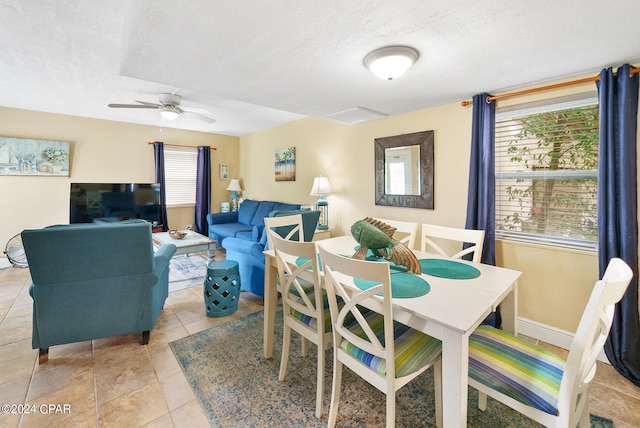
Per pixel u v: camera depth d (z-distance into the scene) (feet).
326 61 6.12
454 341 3.56
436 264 6.06
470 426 4.85
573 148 7.07
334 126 13.30
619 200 6.11
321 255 4.40
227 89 7.92
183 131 18.22
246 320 8.57
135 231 6.26
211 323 8.36
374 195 11.62
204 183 18.84
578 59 6.02
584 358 3.13
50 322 6.15
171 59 6.03
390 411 3.95
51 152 13.93
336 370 4.69
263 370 6.27
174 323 8.34
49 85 10.20
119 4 5.69
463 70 6.60
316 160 14.35
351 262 3.81
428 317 3.70
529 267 7.80
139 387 5.69
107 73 9.13
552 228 7.50
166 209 17.69
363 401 5.40
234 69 6.55
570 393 3.20
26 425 4.75
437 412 4.75
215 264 9.14
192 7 4.27
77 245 5.88
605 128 6.24
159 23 4.69
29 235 5.47
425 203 9.84
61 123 14.25
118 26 6.45
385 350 3.95
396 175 10.69
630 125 5.98
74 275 6.10
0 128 12.89
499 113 8.18
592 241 6.89
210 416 5.00
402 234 10.57
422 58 5.98
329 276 4.47
